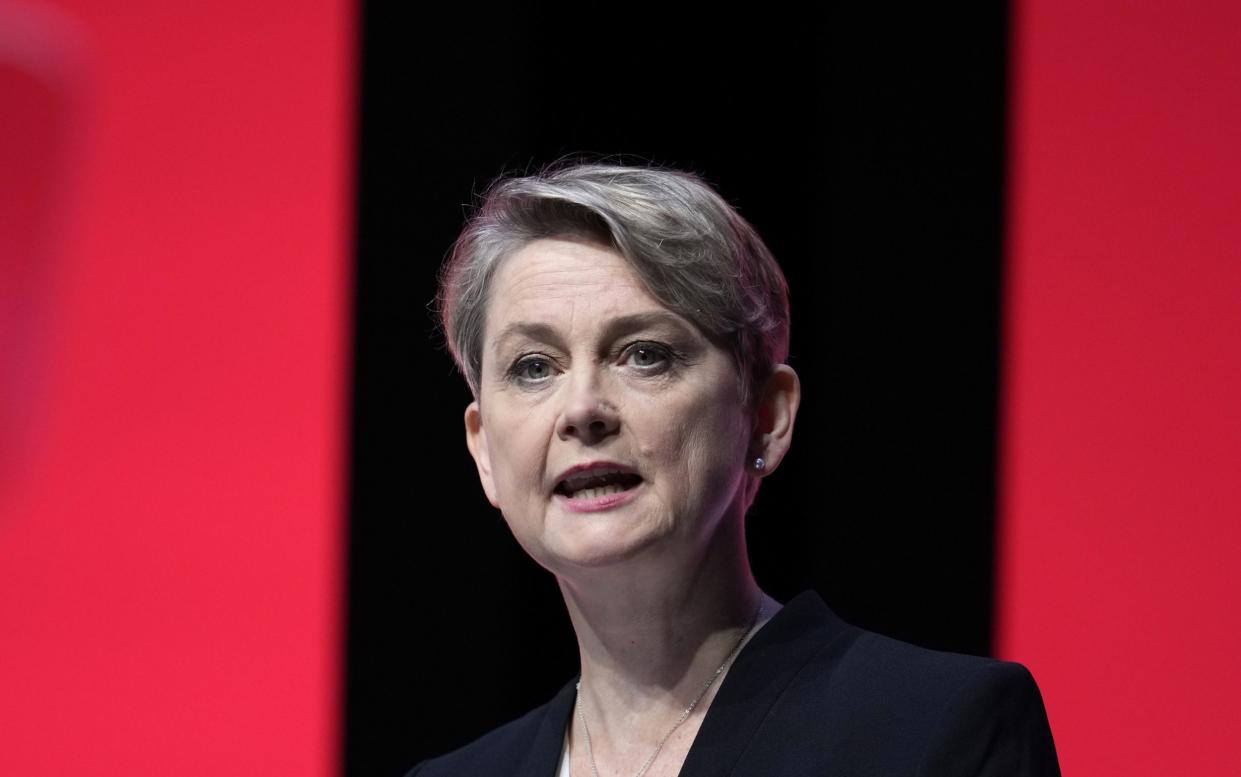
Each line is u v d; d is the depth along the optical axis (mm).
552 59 11336
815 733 5395
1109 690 9625
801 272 11172
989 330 10930
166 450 10703
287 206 10914
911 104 11102
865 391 11094
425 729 11336
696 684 5766
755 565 11133
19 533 10594
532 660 11453
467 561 11461
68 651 10586
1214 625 9500
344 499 10977
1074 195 10008
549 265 5711
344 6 11078
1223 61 9797
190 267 10836
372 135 11258
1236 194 9695
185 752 10523
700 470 5574
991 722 5211
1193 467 9641
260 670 10586
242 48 11023
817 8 11227
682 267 5578
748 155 11227
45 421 10625
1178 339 9734
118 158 10891
